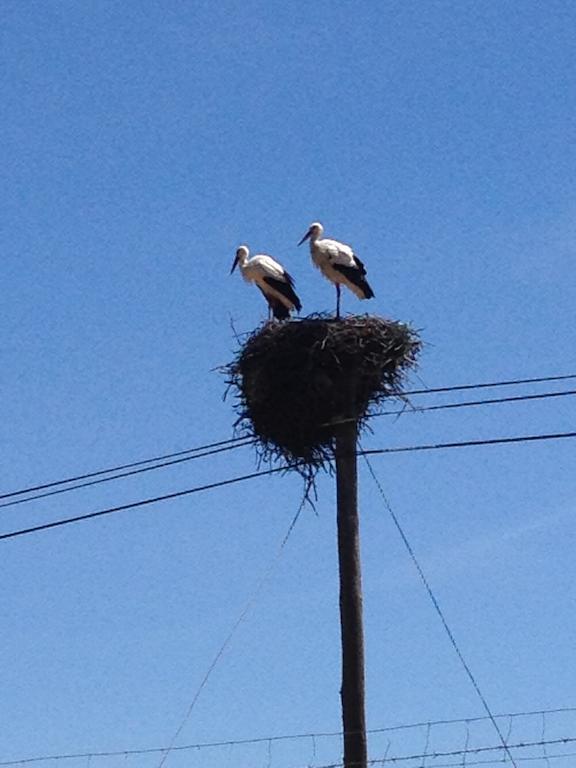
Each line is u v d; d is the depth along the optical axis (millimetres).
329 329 19484
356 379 19422
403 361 19922
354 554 17688
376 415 19531
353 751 16766
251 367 19844
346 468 18344
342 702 17031
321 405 19281
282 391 19469
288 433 19422
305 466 19344
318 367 19406
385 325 19781
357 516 17984
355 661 17109
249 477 19734
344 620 17312
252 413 19766
